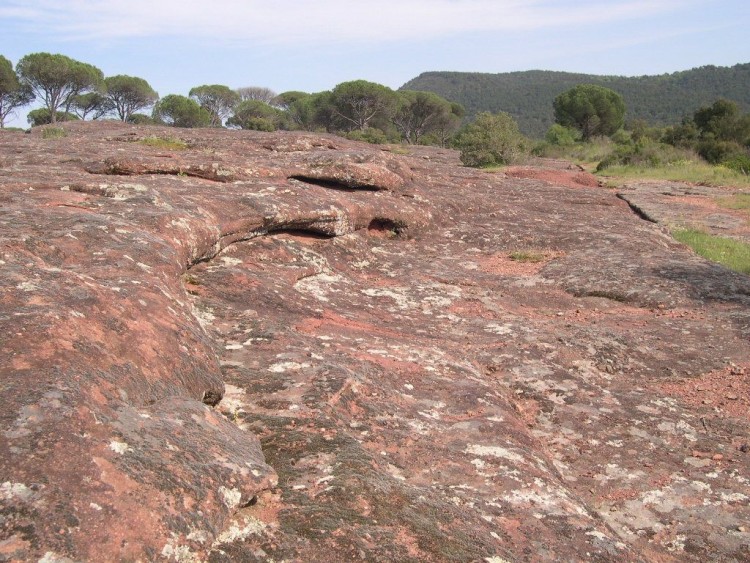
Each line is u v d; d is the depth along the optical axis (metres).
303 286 9.27
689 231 18.06
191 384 4.84
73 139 22.50
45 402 3.49
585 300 11.02
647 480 5.87
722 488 5.77
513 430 5.89
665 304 10.58
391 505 4.22
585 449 6.29
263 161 14.79
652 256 13.20
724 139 44.62
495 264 13.27
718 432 6.73
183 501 3.40
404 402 6.02
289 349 6.33
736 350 8.82
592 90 72.62
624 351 8.54
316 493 4.18
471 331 8.91
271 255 10.02
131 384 4.20
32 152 15.59
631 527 5.29
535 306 10.72
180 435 3.90
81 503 3.05
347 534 3.80
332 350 6.74
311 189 12.55
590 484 5.78
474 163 36.88
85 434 3.44
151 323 5.05
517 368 7.68
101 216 7.32
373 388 5.96
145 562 3.01
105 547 2.94
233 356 6.12
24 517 2.88
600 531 4.63
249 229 10.03
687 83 182.25
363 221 13.52
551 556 4.25
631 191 25.92
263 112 69.50
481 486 4.91
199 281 8.09
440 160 39.28
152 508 3.24
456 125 85.12
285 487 4.22
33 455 3.16
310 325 7.61
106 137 25.00
